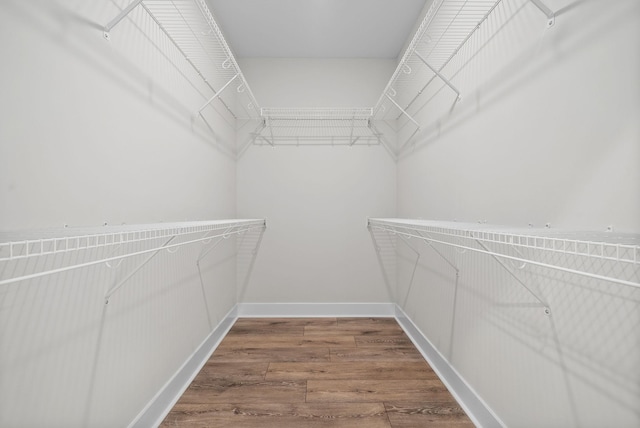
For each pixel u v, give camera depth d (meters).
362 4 2.36
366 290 3.07
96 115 1.10
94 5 1.09
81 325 1.03
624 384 0.80
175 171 1.73
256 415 1.54
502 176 1.33
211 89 2.31
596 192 0.88
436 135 2.07
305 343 2.39
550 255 1.05
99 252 1.11
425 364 2.06
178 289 1.78
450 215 1.86
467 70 1.64
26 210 0.84
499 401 1.34
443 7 1.83
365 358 2.14
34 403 0.86
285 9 2.41
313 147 3.06
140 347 1.39
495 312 1.38
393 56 3.06
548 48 1.06
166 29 1.61
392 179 3.07
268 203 3.05
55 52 0.93
